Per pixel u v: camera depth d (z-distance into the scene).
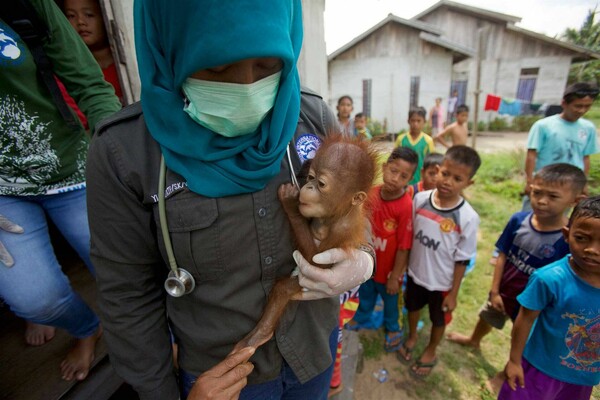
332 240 0.95
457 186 2.20
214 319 0.95
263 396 1.09
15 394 1.59
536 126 3.43
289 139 0.90
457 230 2.24
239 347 0.94
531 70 14.11
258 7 0.68
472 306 3.17
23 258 1.32
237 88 0.75
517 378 1.80
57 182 1.42
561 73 13.62
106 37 2.39
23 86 1.24
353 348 2.44
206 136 0.80
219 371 0.88
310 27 3.81
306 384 1.17
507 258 2.24
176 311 1.00
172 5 0.68
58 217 1.53
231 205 0.84
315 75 4.02
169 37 0.73
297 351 1.07
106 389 1.66
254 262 0.91
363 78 13.88
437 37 12.95
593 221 1.43
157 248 0.92
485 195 6.11
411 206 2.39
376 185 1.02
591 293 1.55
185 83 0.77
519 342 1.76
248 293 0.94
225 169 0.81
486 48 14.73
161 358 1.00
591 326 1.57
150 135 0.85
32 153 1.32
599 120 7.84
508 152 9.17
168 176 0.82
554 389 1.73
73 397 1.58
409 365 2.61
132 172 0.81
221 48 0.67
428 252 2.36
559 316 1.63
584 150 3.30
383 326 3.00
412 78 13.45
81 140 1.50
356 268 0.96
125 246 0.87
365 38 13.35
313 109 1.09
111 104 1.40
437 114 13.47
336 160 0.90
